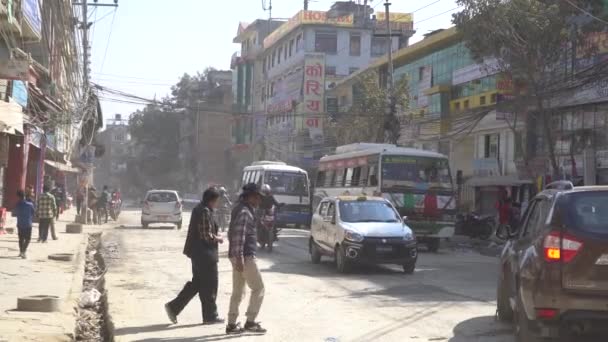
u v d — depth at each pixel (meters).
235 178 85.75
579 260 7.61
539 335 8.02
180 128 99.38
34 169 37.44
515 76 24.70
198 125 93.88
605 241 7.56
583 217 7.79
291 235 33.22
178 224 36.56
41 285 14.18
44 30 25.84
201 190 91.81
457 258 23.03
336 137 46.38
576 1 23.58
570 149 28.61
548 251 7.76
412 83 47.03
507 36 23.23
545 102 27.33
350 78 55.84
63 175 55.78
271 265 19.39
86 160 40.06
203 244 10.50
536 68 23.61
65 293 13.26
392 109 38.44
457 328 10.19
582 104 28.25
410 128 45.16
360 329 10.15
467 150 41.03
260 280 9.76
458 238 34.38
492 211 37.81
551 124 26.67
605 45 25.22
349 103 56.41
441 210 25.77
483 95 37.56
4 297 12.55
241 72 87.44
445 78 42.47
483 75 37.34
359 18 68.12
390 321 10.79
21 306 11.21
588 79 22.86
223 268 18.23
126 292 14.07
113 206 44.69
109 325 10.69
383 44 68.44
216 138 93.94
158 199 36.66
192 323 10.62
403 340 9.38
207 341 9.33
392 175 25.88
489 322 10.64
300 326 10.39
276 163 37.97
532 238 8.53
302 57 66.12
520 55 23.39
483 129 37.81
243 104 86.44
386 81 51.34
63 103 31.53
